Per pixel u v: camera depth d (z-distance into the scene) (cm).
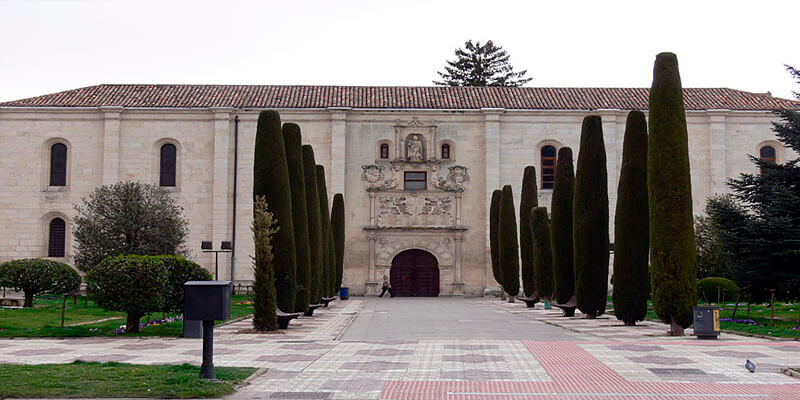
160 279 2369
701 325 2339
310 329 2736
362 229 5834
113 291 2345
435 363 1709
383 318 3388
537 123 5878
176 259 2472
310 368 1627
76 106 5766
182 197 5759
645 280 2889
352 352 1933
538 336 2439
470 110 5872
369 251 5806
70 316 3116
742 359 1775
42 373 1434
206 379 1378
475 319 3331
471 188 5888
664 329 2750
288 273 2847
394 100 6053
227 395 1299
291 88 6262
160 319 2995
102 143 5766
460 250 5819
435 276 5850
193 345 2111
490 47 10594
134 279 2352
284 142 3281
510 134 5884
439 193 5862
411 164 5856
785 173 3241
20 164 5738
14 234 5694
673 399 1278
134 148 5772
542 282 4225
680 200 2522
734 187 3394
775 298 3188
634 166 2914
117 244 4438
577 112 5850
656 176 2561
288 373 1553
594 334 2531
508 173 5859
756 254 3041
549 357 1820
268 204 2853
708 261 4456
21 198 5716
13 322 2770
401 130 5875
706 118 5819
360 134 5881
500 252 4972
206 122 5806
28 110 5744
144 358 1792
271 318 2622
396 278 5844
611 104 5925
